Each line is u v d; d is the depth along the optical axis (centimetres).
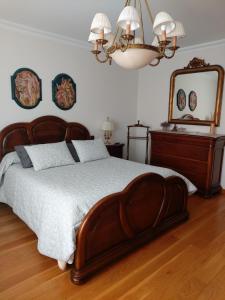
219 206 353
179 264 217
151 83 499
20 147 318
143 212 239
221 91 399
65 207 194
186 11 277
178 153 416
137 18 162
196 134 396
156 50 185
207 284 193
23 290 181
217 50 398
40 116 372
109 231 208
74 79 407
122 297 178
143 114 521
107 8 274
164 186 257
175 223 284
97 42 181
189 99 442
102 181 252
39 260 217
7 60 329
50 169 302
